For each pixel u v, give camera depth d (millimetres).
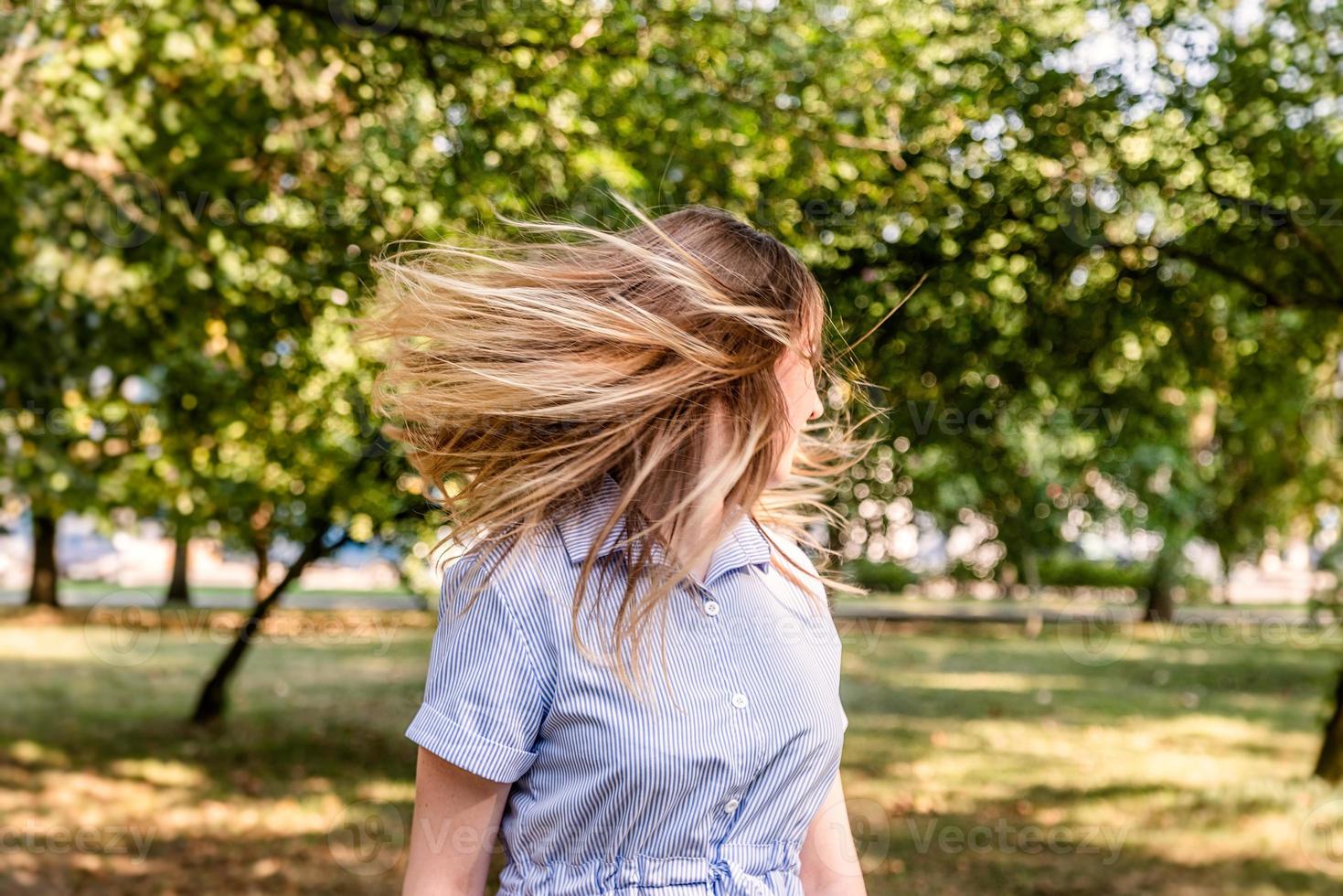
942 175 4453
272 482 6902
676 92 4258
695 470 1354
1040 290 4957
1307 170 5082
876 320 4492
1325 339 6426
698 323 1352
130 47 4734
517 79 4160
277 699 9852
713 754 1287
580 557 1339
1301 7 4812
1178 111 4688
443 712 1306
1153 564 17547
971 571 19156
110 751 8023
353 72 4414
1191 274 5395
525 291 1359
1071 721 9641
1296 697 11203
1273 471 11188
